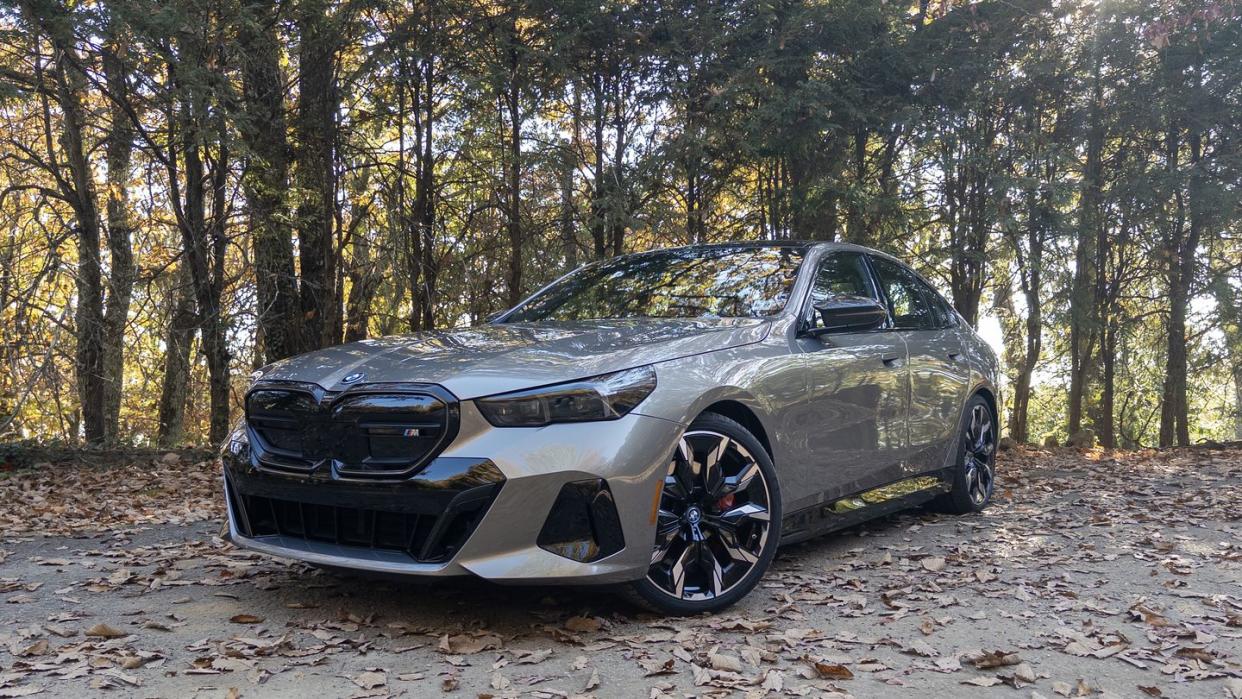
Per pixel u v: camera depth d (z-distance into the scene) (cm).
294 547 300
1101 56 1209
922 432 456
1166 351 1845
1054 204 1084
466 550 268
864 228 1015
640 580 293
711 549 319
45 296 1002
